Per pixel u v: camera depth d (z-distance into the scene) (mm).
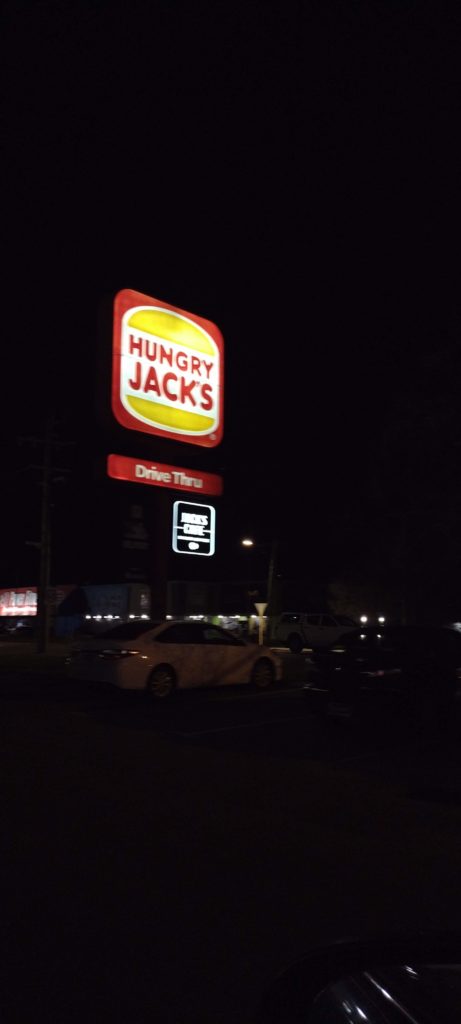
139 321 20656
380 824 6422
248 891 4961
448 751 10852
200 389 22125
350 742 11430
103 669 15461
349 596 39125
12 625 67562
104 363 20078
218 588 47562
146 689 15609
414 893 4934
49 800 7133
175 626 16453
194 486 21594
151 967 3949
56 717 12219
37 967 3957
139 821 6500
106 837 6074
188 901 4809
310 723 13086
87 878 5199
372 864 5469
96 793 7371
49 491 34750
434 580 24844
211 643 16797
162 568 20797
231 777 7996
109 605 51812
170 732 12195
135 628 16406
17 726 10922
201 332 22328
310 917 4555
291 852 5723
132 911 4656
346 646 13031
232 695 16828
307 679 12711
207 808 6871
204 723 13070
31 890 4996
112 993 3689
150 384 20750
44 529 34438
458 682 12648
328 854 5688
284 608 57469
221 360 22844
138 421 20312
